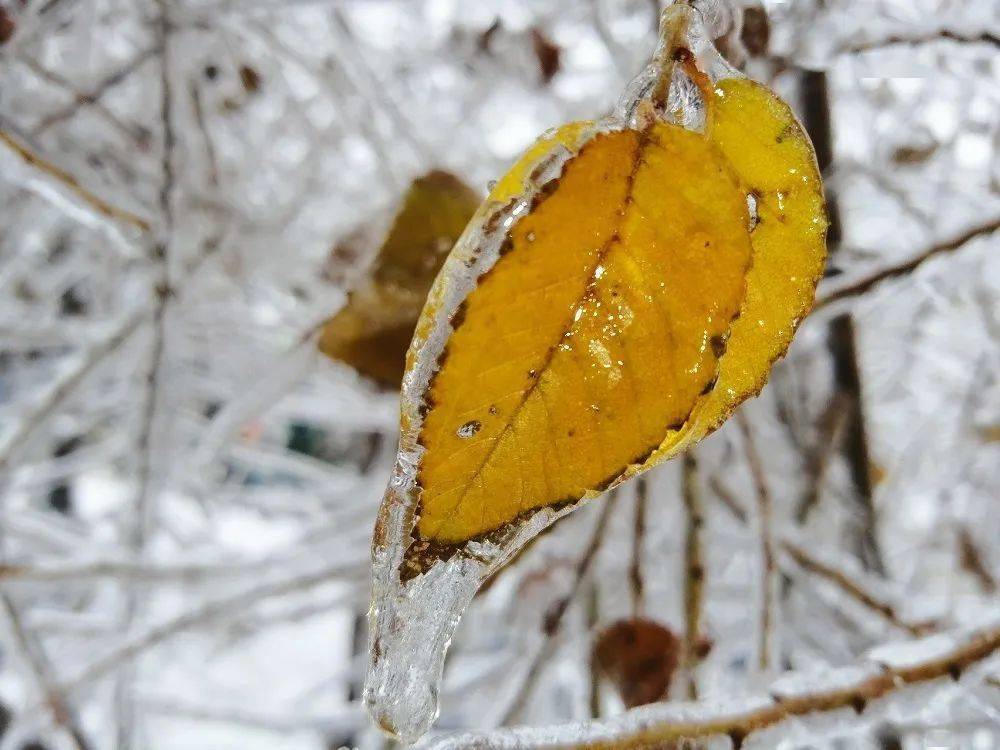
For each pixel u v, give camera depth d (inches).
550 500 5.5
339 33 22.9
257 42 23.8
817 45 10.4
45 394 18.7
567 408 5.4
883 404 28.4
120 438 30.1
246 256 26.1
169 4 17.3
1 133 12.4
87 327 25.5
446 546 5.5
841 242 16.6
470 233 5.4
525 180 5.4
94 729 28.1
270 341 30.7
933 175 19.2
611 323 5.4
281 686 40.9
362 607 24.6
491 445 5.4
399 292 15.2
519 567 19.1
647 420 5.4
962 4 12.0
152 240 17.6
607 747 7.2
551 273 5.4
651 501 18.5
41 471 29.3
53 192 14.9
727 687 21.7
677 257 5.4
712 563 24.2
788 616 20.2
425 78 29.1
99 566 16.6
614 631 15.3
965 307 23.4
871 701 7.8
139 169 19.8
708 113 5.8
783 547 17.0
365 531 23.5
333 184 30.1
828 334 21.1
